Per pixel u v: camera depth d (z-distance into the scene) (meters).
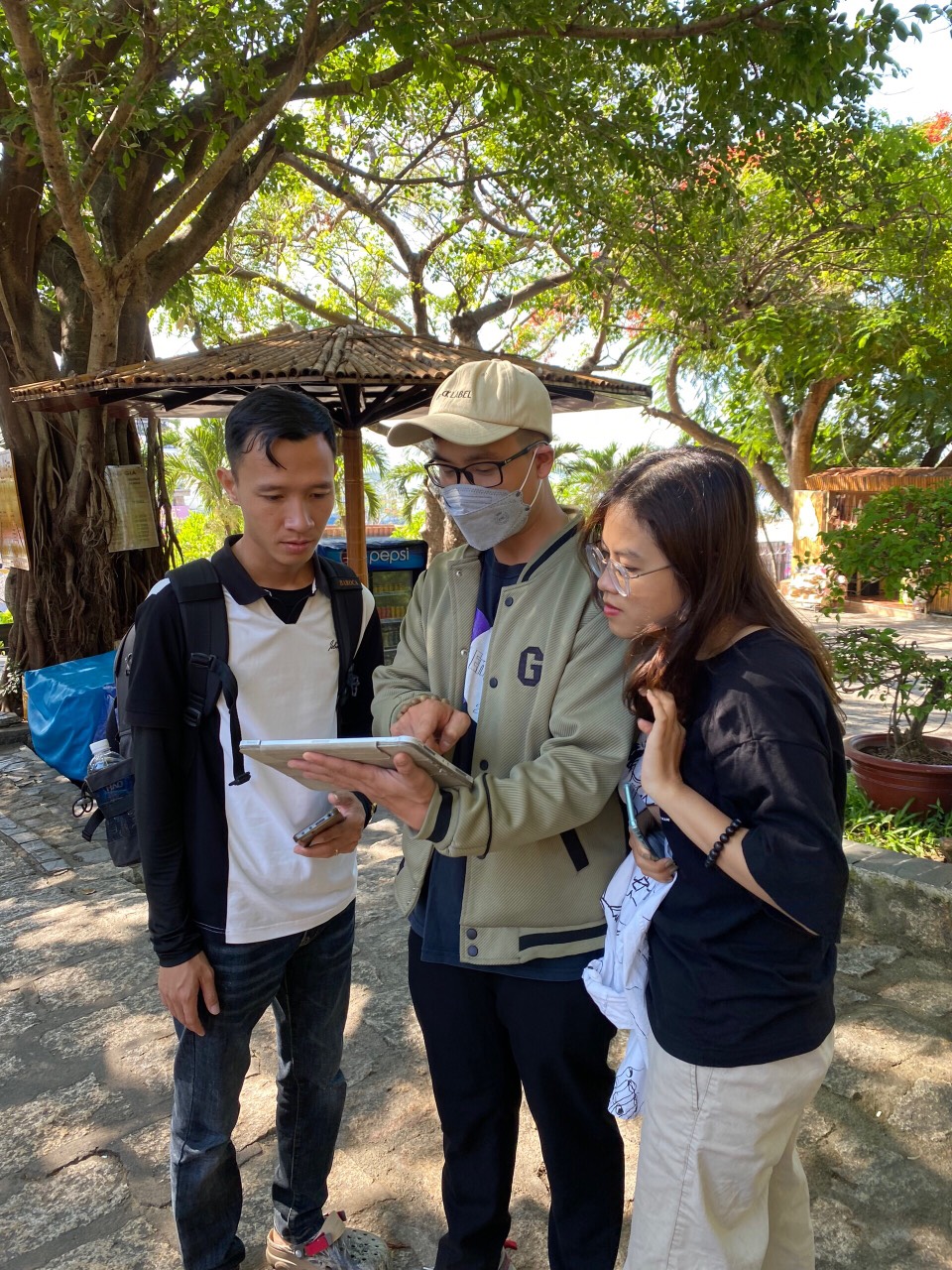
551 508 1.68
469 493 1.57
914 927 3.46
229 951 1.64
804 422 16.50
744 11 6.78
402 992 3.22
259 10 5.85
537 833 1.43
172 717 1.55
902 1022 2.94
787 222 12.17
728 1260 1.33
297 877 1.68
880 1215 2.15
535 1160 2.38
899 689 4.29
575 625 1.54
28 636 6.98
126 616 7.26
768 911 1.27
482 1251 1.74
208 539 18.52
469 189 11.52
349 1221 2.19
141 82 5.38
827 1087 2.61
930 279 12.86
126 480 6.78
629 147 8.10
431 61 6.30
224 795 1.61
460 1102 1.71
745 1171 1.31
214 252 13.52
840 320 13.69
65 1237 2.14
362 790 1.41
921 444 18.95
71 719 5.17
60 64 6.16
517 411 1.54
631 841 1.45
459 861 1.64
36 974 3.37
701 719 1.29
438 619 1.72
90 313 7.19
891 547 3.98
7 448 6.91
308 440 1.48
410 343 6.05
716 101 7.59
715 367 16.30
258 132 5.92
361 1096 2.66
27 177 6.48
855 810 4.26
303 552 1.54
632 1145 2.43
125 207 6.98
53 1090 2.69
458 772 1.38
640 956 1.43
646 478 1.33
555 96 7.12
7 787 5.80
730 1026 1.29
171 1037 2.95
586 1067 1.59
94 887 4.21
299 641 1.67
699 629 1.29
